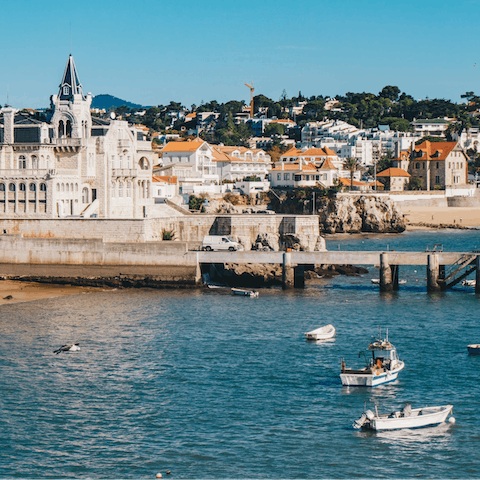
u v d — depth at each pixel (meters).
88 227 139.62
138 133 171.38
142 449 65.69
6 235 139.62
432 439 67.94
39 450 65.38
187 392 78.81
